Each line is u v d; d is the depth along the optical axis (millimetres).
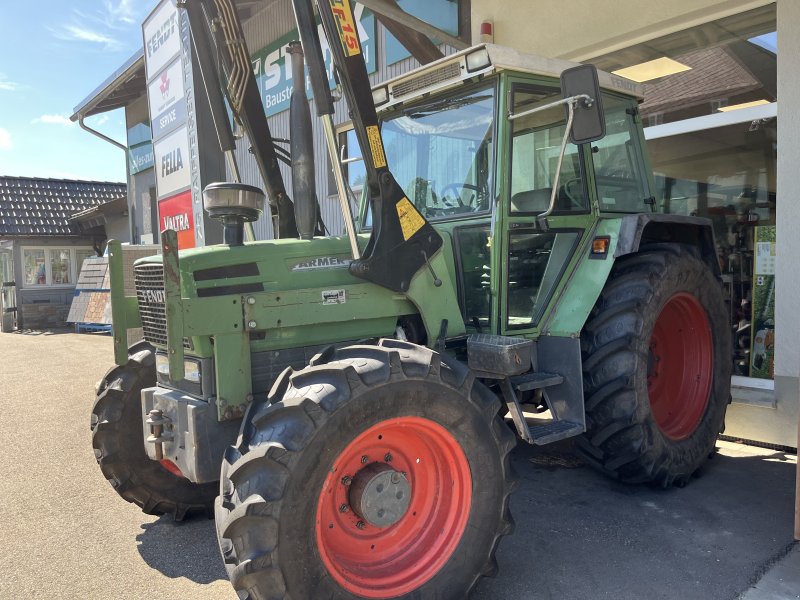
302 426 2021
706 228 3797
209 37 3344
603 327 3230
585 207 3422
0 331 15102
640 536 2928
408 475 2393
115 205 14898
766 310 4637
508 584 2537
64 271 16297
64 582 2623
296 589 1985
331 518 2227
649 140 5465
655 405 3719
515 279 3172
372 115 2641
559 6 5465
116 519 3281
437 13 6969
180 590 2553
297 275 2635
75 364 8805
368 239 2885
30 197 16719
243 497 1978
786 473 3736
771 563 2646
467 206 3162
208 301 2385
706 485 3551
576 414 3082
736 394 4348
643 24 4906
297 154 2895
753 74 4723
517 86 3021
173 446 2557
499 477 2396
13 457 4367
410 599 2199
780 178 4016
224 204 2598
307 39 2477
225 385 2438
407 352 2314
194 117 6043
